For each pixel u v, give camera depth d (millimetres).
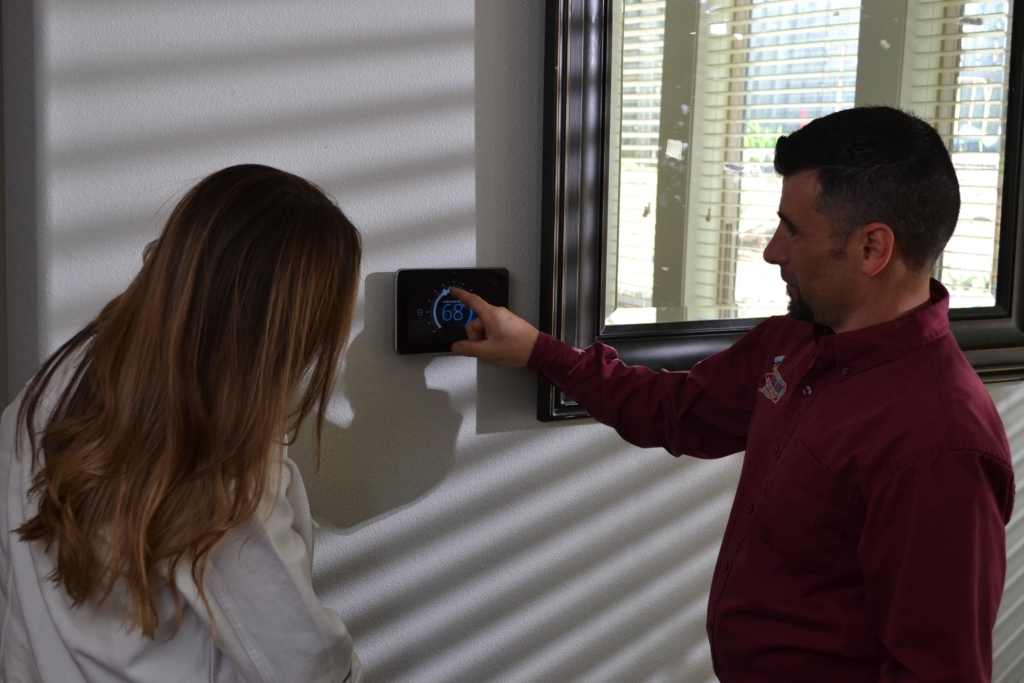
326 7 1090
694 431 1214
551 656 1395
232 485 767
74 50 991
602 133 1219
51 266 1018
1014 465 1739
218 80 1054
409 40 1135
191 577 755
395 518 1233
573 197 1213
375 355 1181
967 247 1564
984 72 1514
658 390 1216
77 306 1034
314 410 1150
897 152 917
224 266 757
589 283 1252
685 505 1464
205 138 1058
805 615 975
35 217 1008
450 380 1237
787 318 1179
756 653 1019
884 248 938
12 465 820
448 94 1166
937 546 853
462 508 1278
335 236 811
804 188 960
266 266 762
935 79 1479
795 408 1037
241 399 758
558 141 1186
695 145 1305
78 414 786
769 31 1326
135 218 1042
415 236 1174
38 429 805
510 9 1184
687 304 1345
